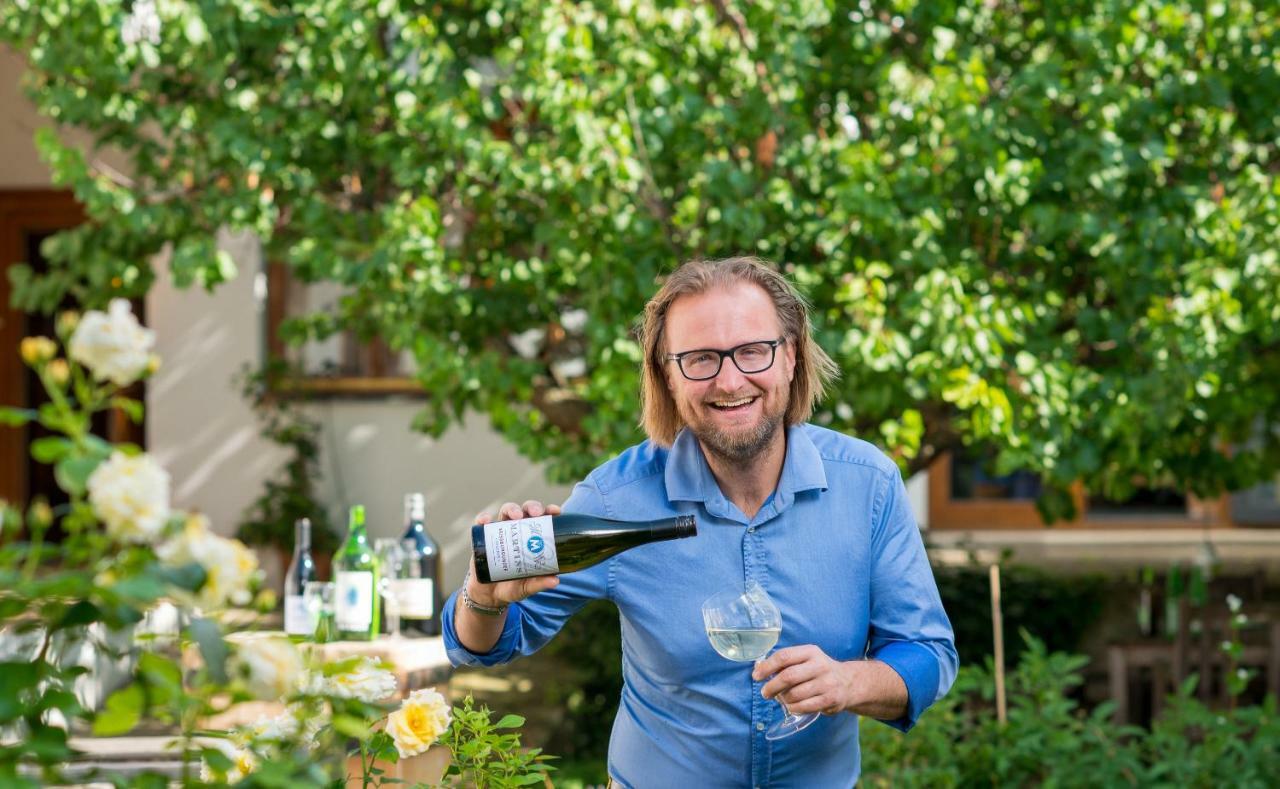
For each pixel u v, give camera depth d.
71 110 5.02
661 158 4.84
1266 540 8.29
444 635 2.06
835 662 1.83
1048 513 5.41
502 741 2.22
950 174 4.67
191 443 8.62
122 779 1.17
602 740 5.98
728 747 2.01
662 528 1.99
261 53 4.98
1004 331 4.38
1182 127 5.00
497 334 5.29
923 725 3.82
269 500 8.48
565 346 6.20
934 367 4.42
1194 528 8.60
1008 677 4.26
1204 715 4.02
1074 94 4.61
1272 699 4.04
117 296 5.80
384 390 8.63
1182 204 4.59
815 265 4.89
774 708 1.99
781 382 1.95
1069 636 6.93
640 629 2.04
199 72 4.91
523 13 4.63
